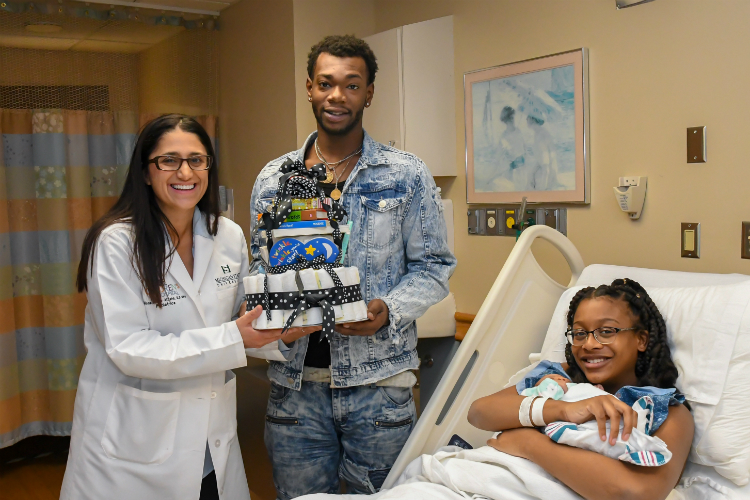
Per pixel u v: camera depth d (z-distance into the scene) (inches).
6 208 107.6
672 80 70.0
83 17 111.1
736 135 64.9
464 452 53.3
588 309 55.3
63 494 51.7
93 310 49.9
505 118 88.6
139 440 50.0
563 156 81.6
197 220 54.6
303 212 51.1
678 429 48.1
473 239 96.5
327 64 57.1
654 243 73.4
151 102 119.1
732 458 49.1
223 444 54.6
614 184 76.9
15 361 109.7
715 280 59.5
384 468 59.5
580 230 81.5
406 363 59.5
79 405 52.2
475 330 60.8
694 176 68.9
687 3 67.9
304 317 49.2
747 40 63.4
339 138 59.6
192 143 50.1
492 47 90.4
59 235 111.1
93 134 114.6
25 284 111.7
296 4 103.0
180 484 51.6
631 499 43.2
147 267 49.3
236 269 56.6
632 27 73.4
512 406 52.1
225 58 123.6
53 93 110.1
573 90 79.5
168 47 120.3
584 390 51.9
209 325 53.2
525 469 48.3
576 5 79.0
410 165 59.7
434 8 99.7
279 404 60.6
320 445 60.4
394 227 58.8
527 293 66.2
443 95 96.8
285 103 106.6
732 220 65.9
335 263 50.9
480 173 93.4
